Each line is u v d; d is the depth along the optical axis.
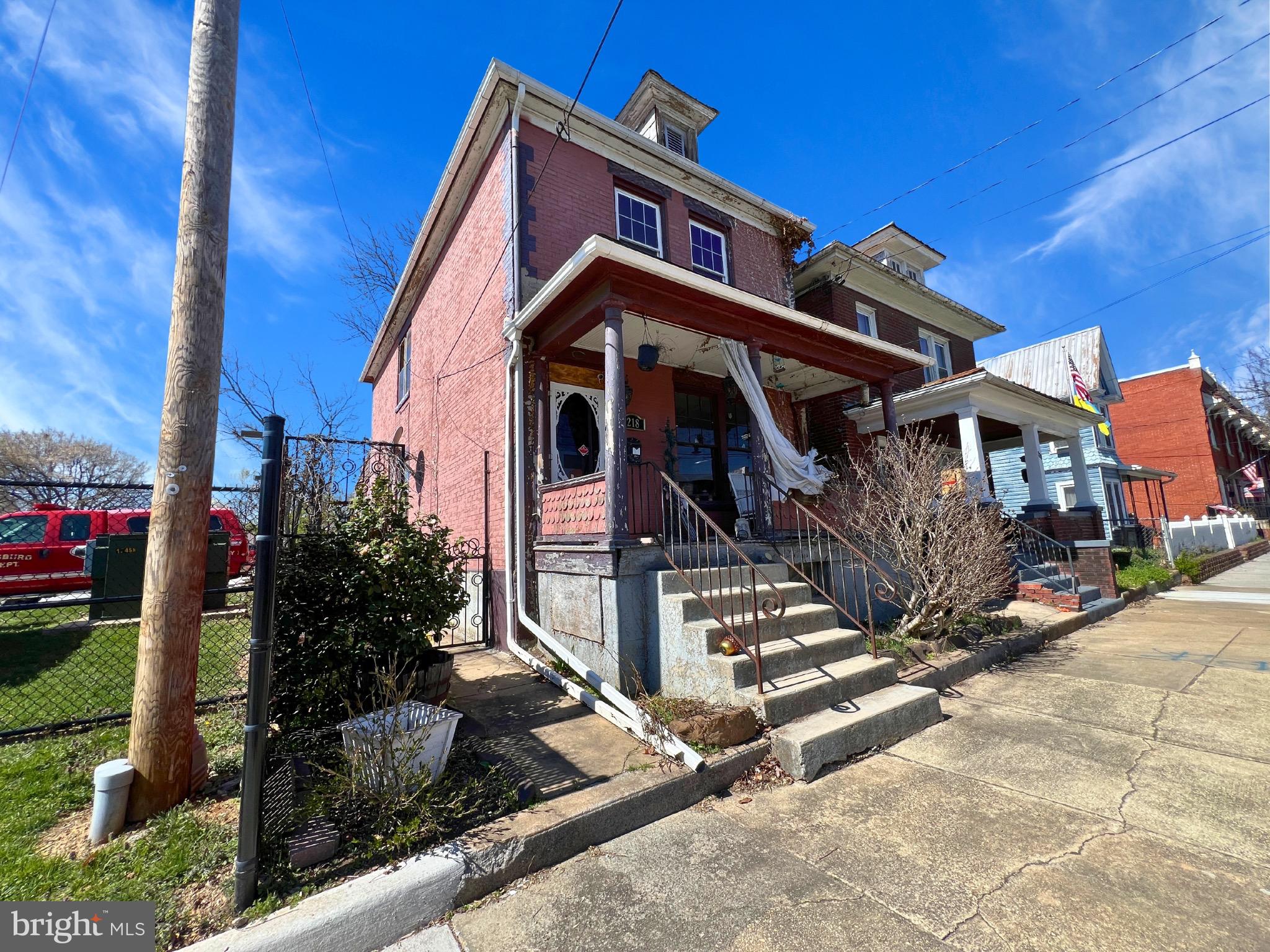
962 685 5.50
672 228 8.80
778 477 7.25
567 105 7.53
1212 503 21.50
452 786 3.26
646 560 5.15
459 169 8.52
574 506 5.81
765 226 10.46
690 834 3.05
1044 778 3.49
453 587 4.74
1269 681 5.23
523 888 2.64
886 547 6.81
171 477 3.14
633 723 4.05
